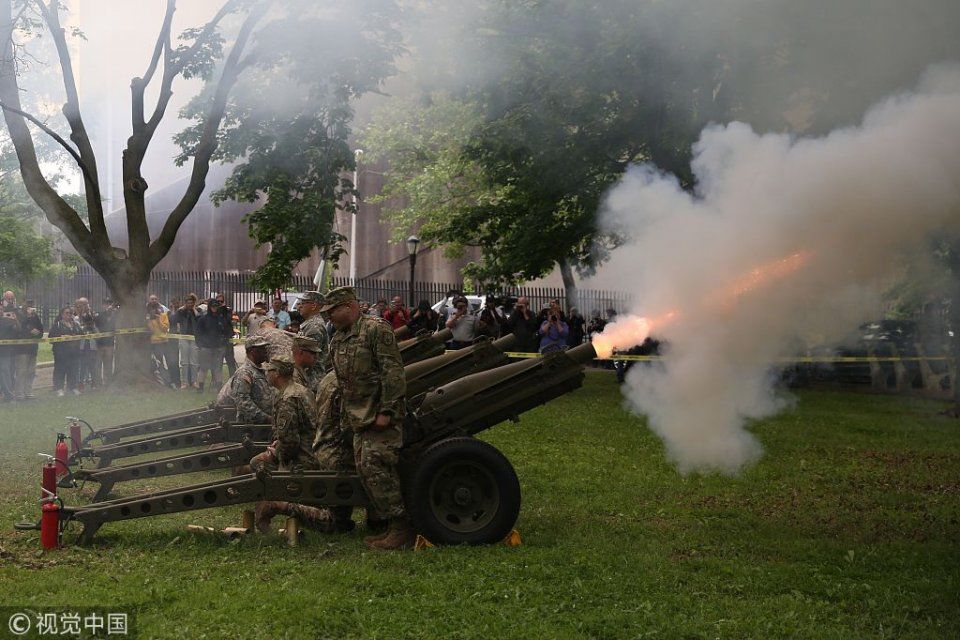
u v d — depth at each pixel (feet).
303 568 20.04
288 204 57.31
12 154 74.18
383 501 21.56
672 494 29.12
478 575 19.42
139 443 28.66
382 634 16.21
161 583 18.76
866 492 30.17
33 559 20.51
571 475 31.76
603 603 18.07
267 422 29.01
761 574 20.29
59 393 57.36
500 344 26.84
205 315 57.11
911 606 18.43
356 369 21.66
